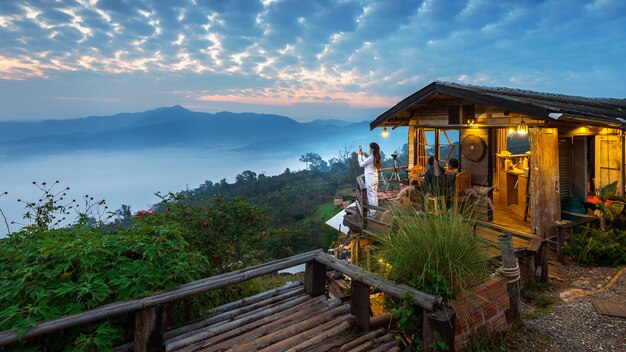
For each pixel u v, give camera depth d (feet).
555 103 27.22
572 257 22.59
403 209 14.56
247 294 18.99
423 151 39.75
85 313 9.56
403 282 11.79
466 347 11.02
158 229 13.01
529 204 27.71
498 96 24.14
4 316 9.07
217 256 17.79
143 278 11.16
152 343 10.56
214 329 12.05
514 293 13.43
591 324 14.23
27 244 11.89
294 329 12.27
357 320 12.62
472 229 12.71
